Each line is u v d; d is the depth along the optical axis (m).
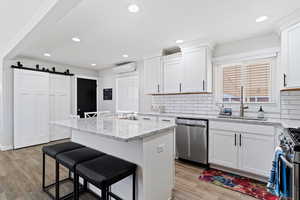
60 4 1.57
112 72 5.39
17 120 3.77
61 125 2.02
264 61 2.77
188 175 2.52
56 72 4.55
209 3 1.83
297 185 1.13
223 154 2.58
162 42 3.11
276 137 2.14
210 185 2.22
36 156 3.30
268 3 1.83
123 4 1.85
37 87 4.10
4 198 1.92
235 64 3.05
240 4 1.85
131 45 3.28
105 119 2.64
